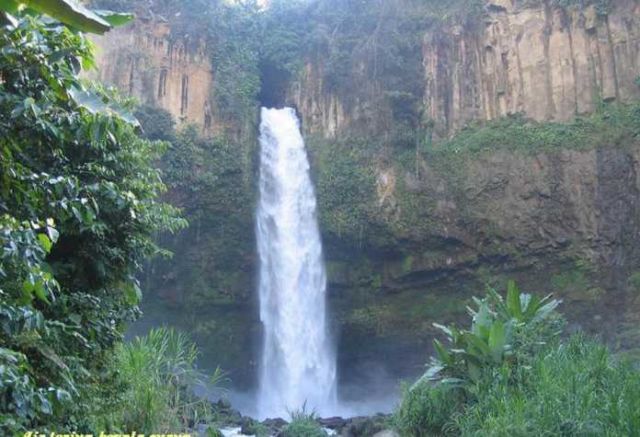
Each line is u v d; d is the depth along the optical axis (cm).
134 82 2078
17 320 318
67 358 450
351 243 2108
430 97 2198
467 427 719
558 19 2142
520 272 2002
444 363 850
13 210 373
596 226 1914
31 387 303
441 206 2050
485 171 2039
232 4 2408
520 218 1981
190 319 2080
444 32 2245
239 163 2158
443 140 2148
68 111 411
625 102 1995
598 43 2069
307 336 2094
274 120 2273
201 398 860
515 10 2212
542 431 642
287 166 2245
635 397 661
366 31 2308
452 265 2041
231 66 2262
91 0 2056
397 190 2097
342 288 2125
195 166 2102
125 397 611
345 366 2169
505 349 816
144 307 2008
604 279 1886
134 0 2167
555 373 757
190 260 2053
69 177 390
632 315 1808
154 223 623
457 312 2045
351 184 2138
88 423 512
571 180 1962
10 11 254
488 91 2178
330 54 2303
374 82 2225
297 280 2128
